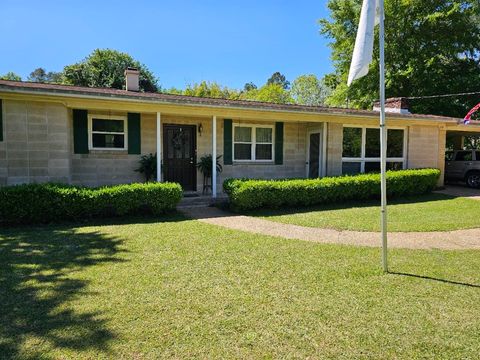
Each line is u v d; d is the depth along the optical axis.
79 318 3.26
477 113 22.38
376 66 23.66
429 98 22.95
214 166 10.31
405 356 2.76
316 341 2.95
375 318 3.37
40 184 7.57
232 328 3.13
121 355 2.70
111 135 10.30
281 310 3.49
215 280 4.27
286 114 10.87
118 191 7.78
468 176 15.28
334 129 12.07
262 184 9.03
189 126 11.47
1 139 7.95
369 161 12.87
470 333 3.12
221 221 7.80
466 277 4.50
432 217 8.62
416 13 22.88
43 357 2.65
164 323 3.20
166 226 7.17
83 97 8.14
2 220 7.03
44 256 5.11
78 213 7.54
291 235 6.65
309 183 9.77
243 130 12.20
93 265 4.74
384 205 4.68
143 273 4.46
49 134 8.35
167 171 11.19
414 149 13.73
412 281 4.34
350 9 24.81
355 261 5.10
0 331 3.01
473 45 22.53
